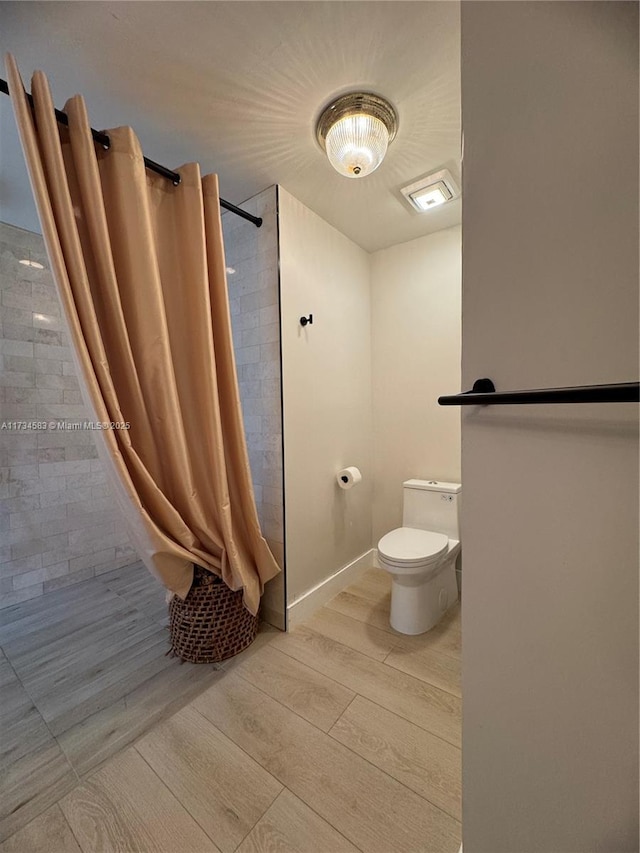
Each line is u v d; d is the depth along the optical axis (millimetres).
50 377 2324
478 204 618
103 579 2467
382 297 2525
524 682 600
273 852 900
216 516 1563
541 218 543
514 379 583
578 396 423
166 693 1408
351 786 1050
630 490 471
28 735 1230
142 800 1021
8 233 2162
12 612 2047
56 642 1750
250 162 1599
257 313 1877
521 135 560
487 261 611
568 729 553
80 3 948
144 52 1094
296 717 1288
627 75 452
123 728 1252
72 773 1100
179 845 917
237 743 1189
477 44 608
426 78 1185
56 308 2354
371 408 2602
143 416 1379
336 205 1945
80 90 1223
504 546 609
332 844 913
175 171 1495
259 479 1924
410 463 2467
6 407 2156
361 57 1119
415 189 1795
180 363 1516
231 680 1471
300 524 1935
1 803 1020
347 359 2330
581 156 497
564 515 536
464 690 679
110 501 2594
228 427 1646
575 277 510
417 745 1176
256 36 1051
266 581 1721
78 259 1167
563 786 566
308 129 1407
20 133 1049
